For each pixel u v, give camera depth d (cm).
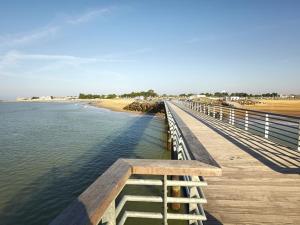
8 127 3044
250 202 424
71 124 3300
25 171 1241
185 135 443
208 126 1438
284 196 448
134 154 1547
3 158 1487
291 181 525
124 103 9219
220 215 379
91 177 1155
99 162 1391
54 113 5666
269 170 603
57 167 1305
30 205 889
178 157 689
